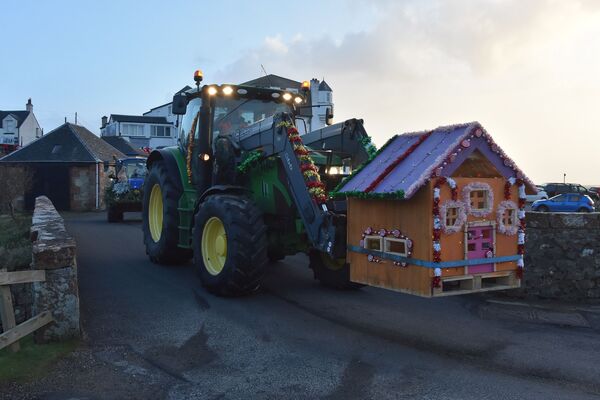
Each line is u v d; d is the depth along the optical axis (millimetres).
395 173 5000
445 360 4781
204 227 6961
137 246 11109
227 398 3939
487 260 4879
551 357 4914
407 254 4734
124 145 44062
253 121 8117
